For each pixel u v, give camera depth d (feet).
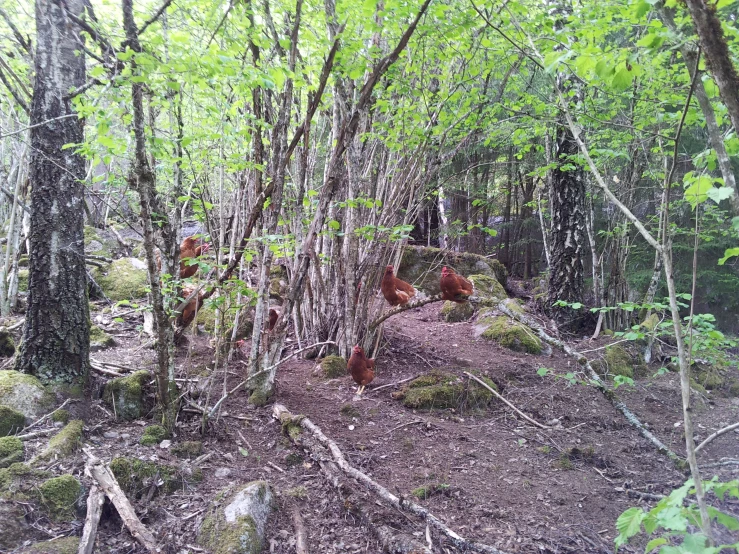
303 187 14.52
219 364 16.66
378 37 16.60
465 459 13.53
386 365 18.80
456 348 21.35
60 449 10.57
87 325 13.21
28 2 16.81
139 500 10.13
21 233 23.39
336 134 16.67
